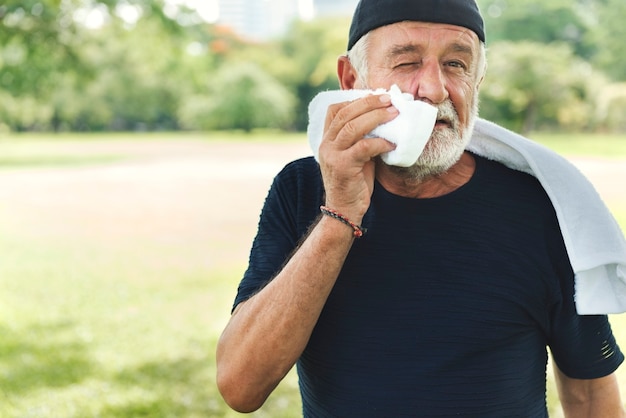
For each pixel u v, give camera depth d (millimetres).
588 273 1264
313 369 1320
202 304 6551
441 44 1236
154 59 12922
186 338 5477
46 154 32875
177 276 7785
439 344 1247
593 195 1279
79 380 4578
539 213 1307
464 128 1266
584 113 31797
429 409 1240
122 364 4883
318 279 1170
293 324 1185
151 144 41688
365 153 1116
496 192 1315
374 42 1283
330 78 53688
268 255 1356
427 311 1257
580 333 1309
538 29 38594
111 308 6418
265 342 1200
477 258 1271
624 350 4270
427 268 1271
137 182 19078
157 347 5258
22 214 13156
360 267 1291
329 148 1141
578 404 1389
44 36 10875
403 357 1254
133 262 8609
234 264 8445
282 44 58656
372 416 1260
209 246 9703
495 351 1251
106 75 54500
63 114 56344
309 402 1353
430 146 1230
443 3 1240
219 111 55969
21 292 7082
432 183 1321
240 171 22328
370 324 1270
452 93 1240
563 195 1271
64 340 5449
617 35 35938
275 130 57062
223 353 1271
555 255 1287
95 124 61406
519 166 1336
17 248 9625
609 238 1256
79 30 11727
